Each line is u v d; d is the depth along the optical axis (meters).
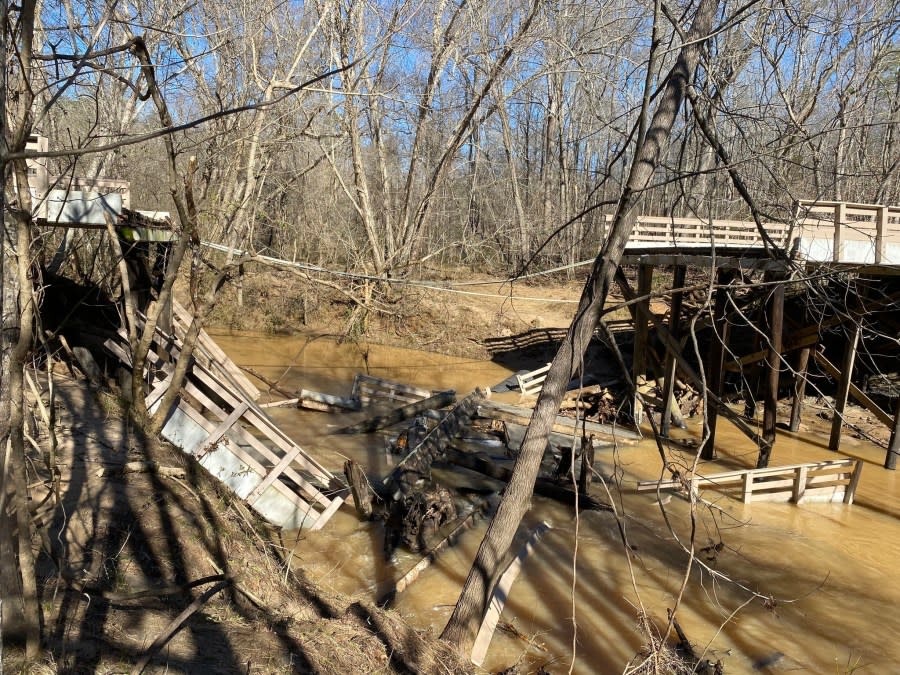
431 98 21.41
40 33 7.89
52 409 5.13
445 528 9.63
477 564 6.32
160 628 5.21
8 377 3.61
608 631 7.37
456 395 17.20
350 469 9.40
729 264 11.78
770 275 12.64
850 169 16.02
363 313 19.00
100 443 8.14
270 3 14.68
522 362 21.62
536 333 22.61
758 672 6.77
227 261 10.26
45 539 4.77
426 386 19.30
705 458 13.77
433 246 26.19
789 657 7.05
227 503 8.30
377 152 24.39
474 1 19.53
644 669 5.50
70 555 5.91
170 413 9.03
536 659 6.78
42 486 6.64
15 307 3.72
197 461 8.86
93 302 10.92
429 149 23.86
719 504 11.22
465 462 11.76
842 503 11.48
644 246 15.16
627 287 16.17
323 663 5.26
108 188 9.66
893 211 11.79
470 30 19.86
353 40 18.61
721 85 6.87
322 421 14.83
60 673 4.21
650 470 12.77
